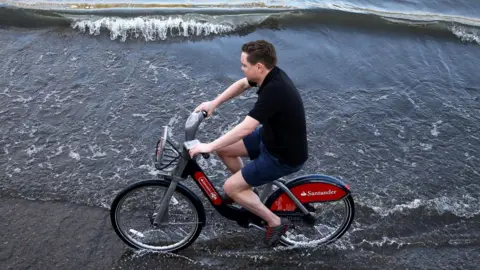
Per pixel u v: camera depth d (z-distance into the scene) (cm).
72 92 635
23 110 598
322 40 786
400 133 599
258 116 334
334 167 540
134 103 623
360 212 477
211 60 721
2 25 761
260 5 851
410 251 438
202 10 826
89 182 502
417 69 734
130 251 425
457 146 581
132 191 396
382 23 832
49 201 475
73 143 554
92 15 793
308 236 445
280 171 368
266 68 332
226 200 412
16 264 409
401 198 498
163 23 780
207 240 439
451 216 477
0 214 456
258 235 446
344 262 424
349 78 707
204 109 376
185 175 392
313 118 616
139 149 551
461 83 707
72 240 434
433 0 934
